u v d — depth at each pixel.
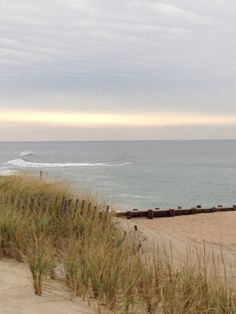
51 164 87.06
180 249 10.16
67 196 10.49
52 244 6.86
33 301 4.46
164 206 31.25
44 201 9.64
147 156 138.75
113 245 7.09
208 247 11.78
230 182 52.03
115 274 4.91
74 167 77.81
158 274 5.31
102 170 69.75
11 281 5.12
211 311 4.48
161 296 4.57
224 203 33.81
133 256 6.14
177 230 15.79
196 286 4.86
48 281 5.18
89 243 6.79
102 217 9.28
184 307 4.47
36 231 7.12
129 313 4.32
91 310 4.34
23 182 11.45
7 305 4.25
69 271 5.23
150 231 11.45
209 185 48.28
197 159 117.12
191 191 41.94
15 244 6.45
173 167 81.75
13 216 7.39
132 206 30.19
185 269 5.52
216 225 17.16
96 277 4.88
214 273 5.37
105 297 4.65
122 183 47.94
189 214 20.25
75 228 8.02
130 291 4.74
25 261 5.91
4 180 11.64
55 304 4.43
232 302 4.51
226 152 177.62
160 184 48.38
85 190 11.84
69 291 4.89
